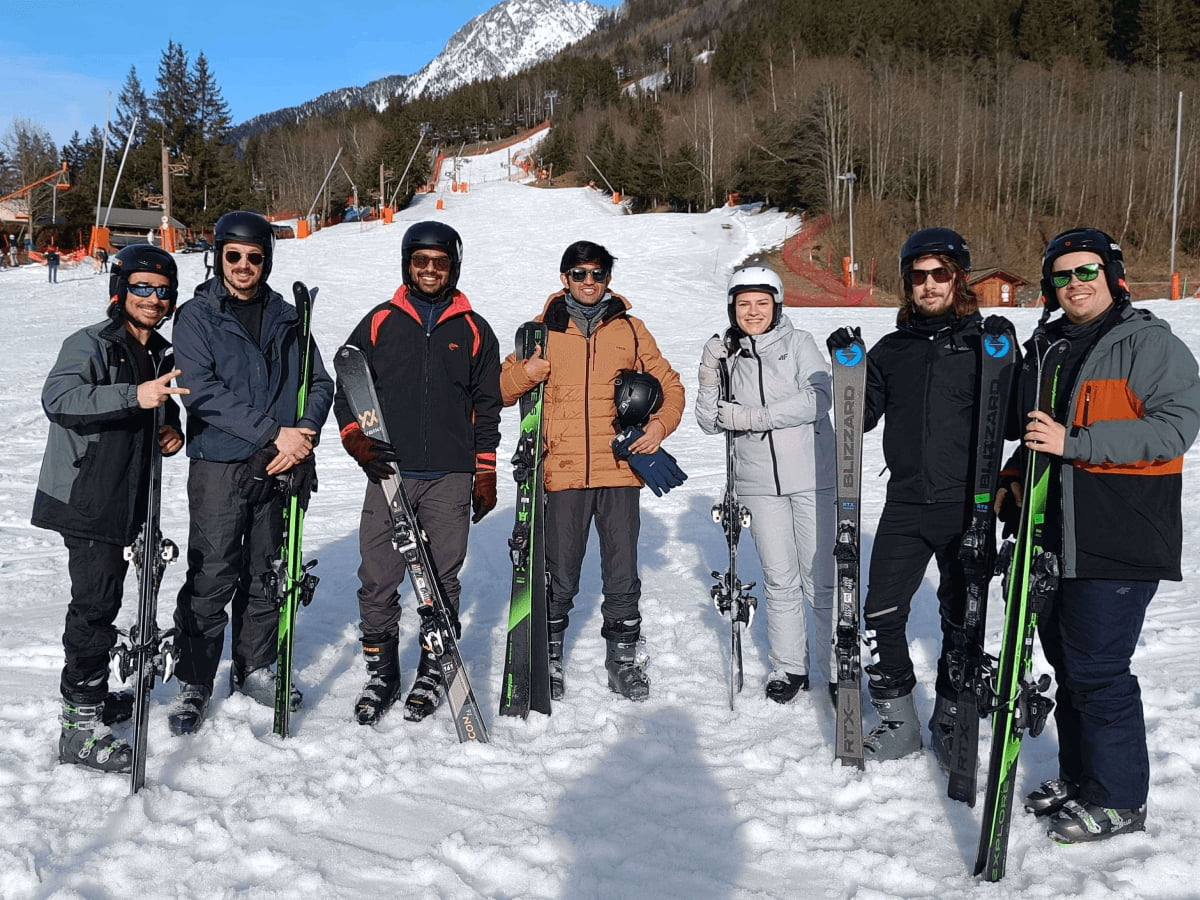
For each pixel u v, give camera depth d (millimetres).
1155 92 50656
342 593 4570
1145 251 43062
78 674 2566
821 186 44062
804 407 3029
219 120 68625
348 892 2031
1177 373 2088
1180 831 2211
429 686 3098
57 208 49344
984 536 2391
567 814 2391
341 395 3047
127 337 2617
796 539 3170
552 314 3213
